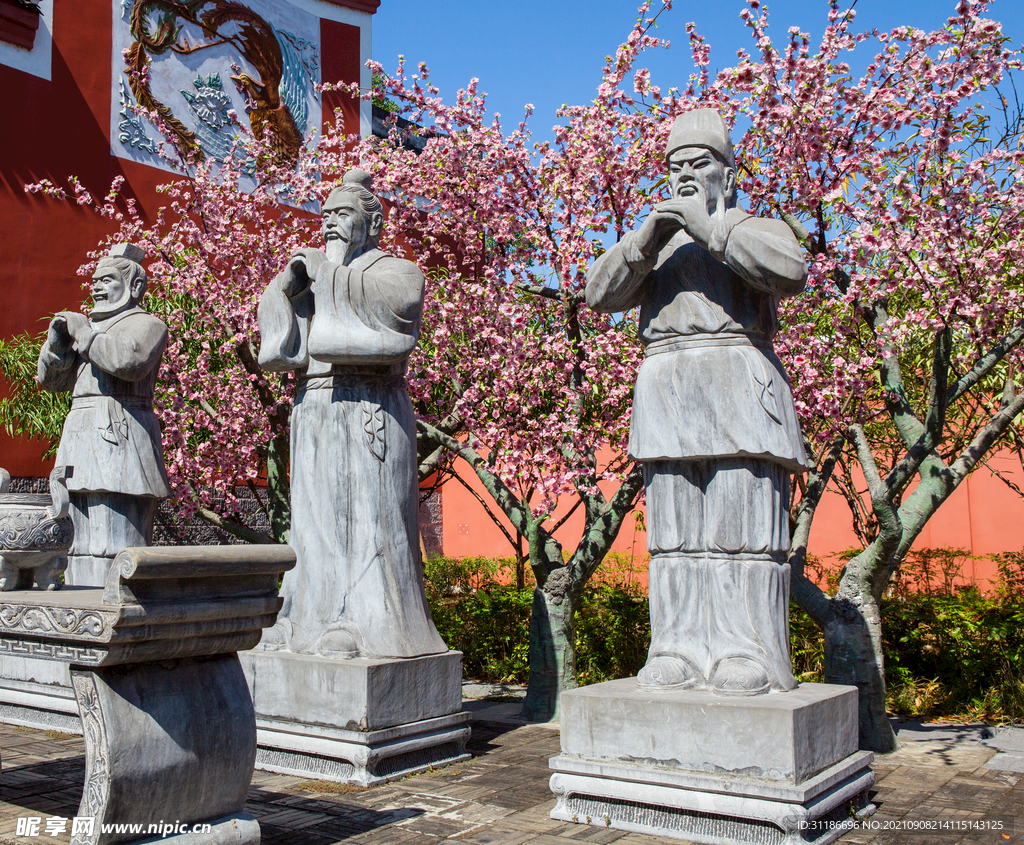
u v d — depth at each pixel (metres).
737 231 4.15
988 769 5.19
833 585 10.01
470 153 7.37
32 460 10.09
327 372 5.61
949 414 8.62
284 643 5.40
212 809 3.45
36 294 10.26
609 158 6.71
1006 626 7.12
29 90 10.43
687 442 4.34
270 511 7.99
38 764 5.16
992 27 5.54
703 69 6.88
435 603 10.48
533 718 6.67
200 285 8.33
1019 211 5.63
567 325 6.86
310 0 13.70
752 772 3.83
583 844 3.85
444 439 7.30
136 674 3.28
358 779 4.82
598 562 6.84
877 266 6.22
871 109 5.93
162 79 11.79
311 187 8.52
